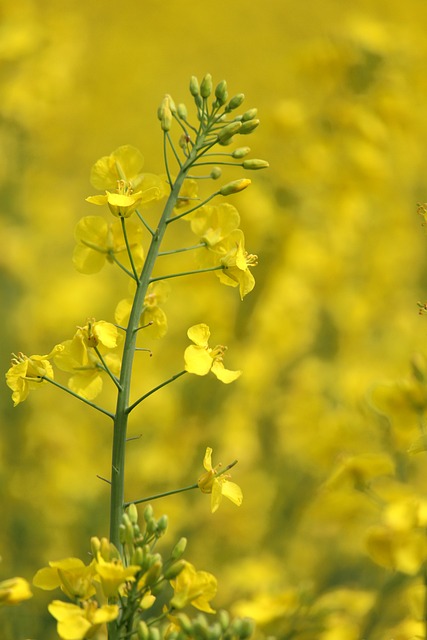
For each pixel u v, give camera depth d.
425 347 8.65
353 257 9.59
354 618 5.42
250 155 8.67
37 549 8.02
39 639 6.89
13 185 9.22
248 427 8.34
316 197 8.49
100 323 3.65
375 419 5.52
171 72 15.11
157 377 8.67
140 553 3.38
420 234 10.69
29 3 9.45
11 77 9.28
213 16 15.83
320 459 6.01
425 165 10.20
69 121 11.94
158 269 8.73
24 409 8.44
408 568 4.18
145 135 13.27
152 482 8.04
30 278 9.49
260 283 8.26
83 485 8.41
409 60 8.72
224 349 3.68
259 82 14.30
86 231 3.80
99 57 14.22
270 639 4.18
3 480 8.11
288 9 15.87
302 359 9.09
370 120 8.49
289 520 8.15
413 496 4.66
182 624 3.48
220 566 7.85
